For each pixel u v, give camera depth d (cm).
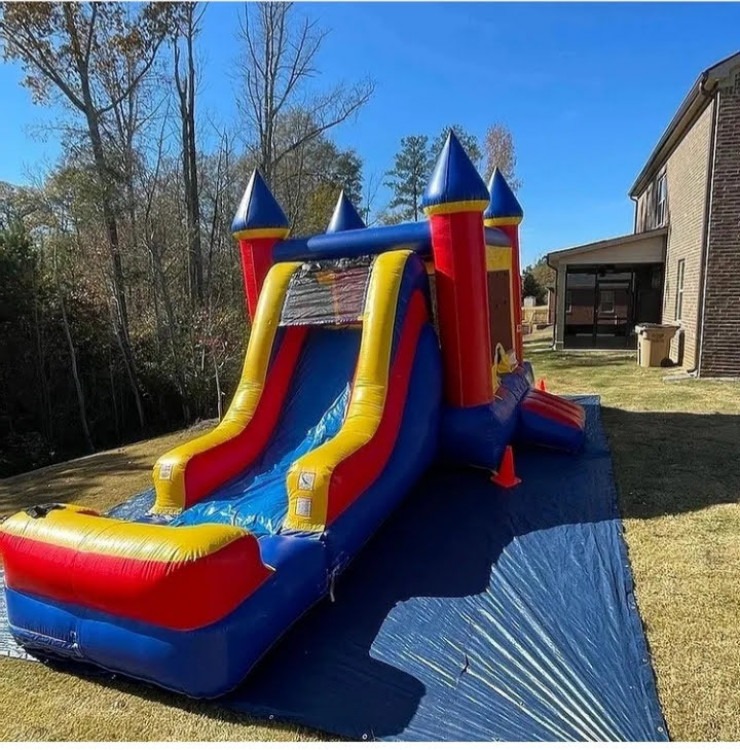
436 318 595
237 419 540
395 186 4669
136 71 1636
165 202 1691
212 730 294
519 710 294
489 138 3462
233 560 320
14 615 355
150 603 306
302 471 416
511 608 381
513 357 792
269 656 344
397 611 385
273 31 1939
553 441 676
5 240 1411
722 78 1077
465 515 519
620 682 308
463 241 567
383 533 491
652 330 1357
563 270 1806
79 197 1470
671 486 573
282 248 663
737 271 1121
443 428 586
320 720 295
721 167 1105
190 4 1688
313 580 384
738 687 300
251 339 577
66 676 341
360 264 587
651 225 1902
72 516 357
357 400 499
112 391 1513
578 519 504
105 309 1515
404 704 303
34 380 1447
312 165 2642
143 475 784
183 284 1658
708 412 870
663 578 406
